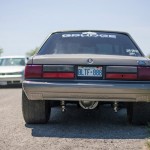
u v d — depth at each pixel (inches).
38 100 186.7
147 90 171.6
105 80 173.6
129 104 197.5
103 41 201.9
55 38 206.2
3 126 197.0
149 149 140.4
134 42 204.5
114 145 150.9
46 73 175.9
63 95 173.6
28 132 179.5
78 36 206.5
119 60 175.3
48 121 212.2
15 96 383.2
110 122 210.1
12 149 145.6
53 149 144.9
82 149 144.7
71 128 190.4
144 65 175.6
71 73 174.6
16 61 586.2
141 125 197.2
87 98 173.8
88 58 175.0
